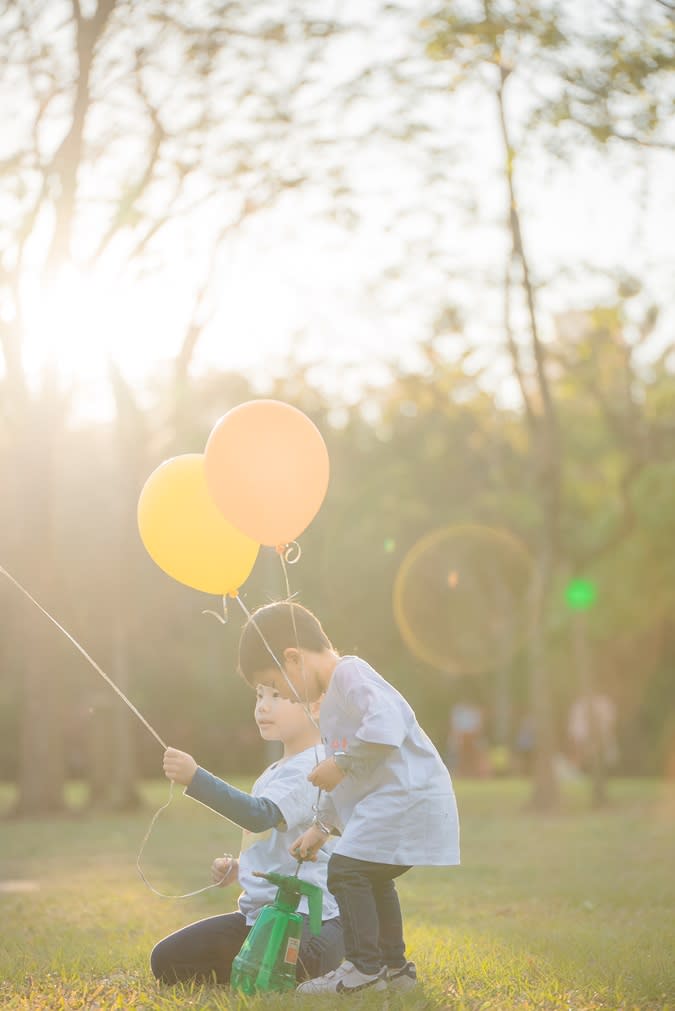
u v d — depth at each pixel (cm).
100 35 1535
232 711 3516
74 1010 435
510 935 613
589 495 2736
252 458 467
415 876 961
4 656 3162
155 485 503
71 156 1574
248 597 3291
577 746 3067
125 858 1178
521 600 3259
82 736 3319
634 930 627
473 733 3294
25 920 728
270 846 473
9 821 1825
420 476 3253
